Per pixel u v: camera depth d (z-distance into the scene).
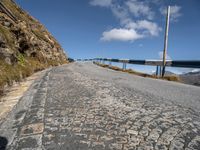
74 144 1.52
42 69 7.71
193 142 1.59
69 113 2.19
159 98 3.00
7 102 2.67
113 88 3.68
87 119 2.02
